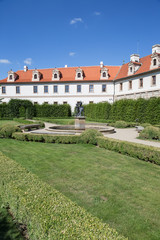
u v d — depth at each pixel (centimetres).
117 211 379
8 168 450
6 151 875
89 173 591
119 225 336
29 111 3566
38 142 1130
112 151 895
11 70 4159
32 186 350
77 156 796
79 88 3969
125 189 480
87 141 1070
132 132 1791
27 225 282
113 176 570
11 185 352
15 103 3516
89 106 3691
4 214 363
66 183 511
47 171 603
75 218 246
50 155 809
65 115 3859
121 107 2872
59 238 213
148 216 365
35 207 273
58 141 1098
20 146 1000
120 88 3600
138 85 3092
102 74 3834
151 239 305
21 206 297
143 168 653
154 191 472
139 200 425
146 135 1332
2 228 326
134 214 370
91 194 450
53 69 4350
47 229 228
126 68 3694
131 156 801
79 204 402
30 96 4134
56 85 4056
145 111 2494
